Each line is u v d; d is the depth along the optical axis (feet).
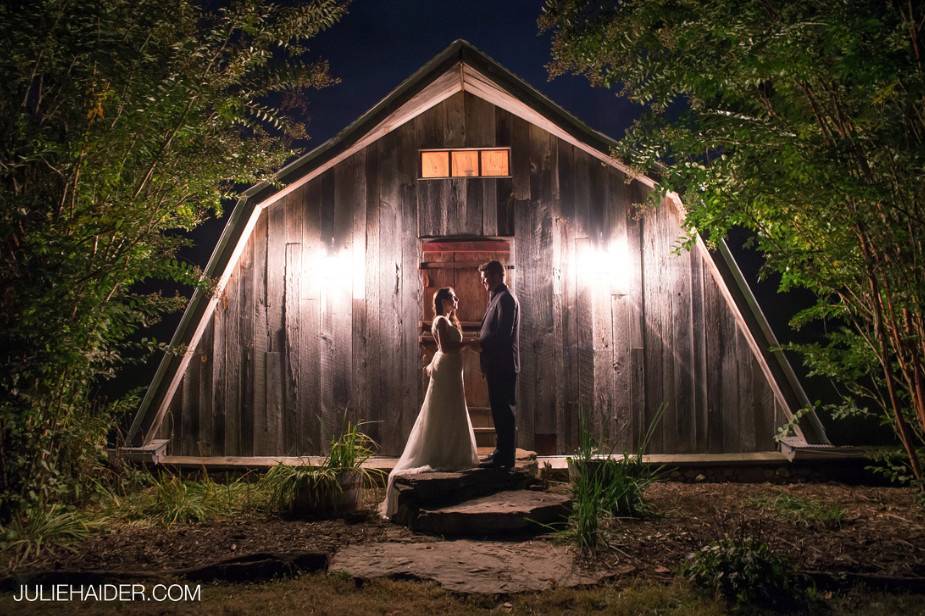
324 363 25.14
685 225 19.77
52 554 15.67
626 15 18.19
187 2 19.40
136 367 25.84
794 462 23.40
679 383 24.77
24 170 18.08
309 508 18.94
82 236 18.16
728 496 20.79
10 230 16.53
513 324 20.17
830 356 20.68
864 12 14.58
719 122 17.75
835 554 15.11
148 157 18.54
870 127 16.85
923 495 18.85
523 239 25.45
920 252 16.56
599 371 24.90
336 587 13.80
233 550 15.89
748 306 23.62
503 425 20.04
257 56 19.49
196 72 18.62
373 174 25.82
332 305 25.34
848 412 20.38
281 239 25.49
